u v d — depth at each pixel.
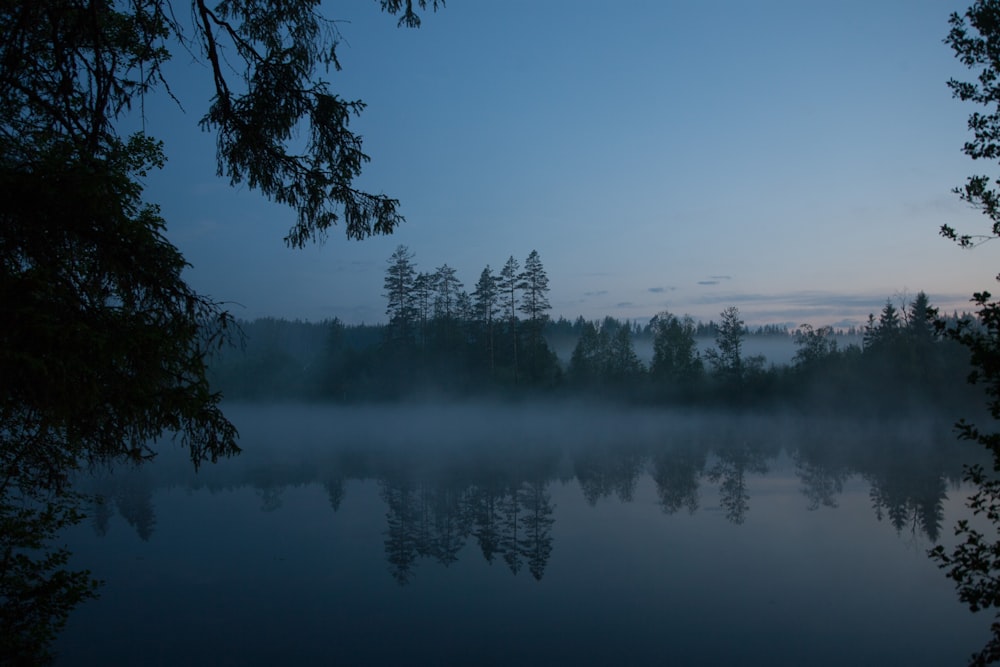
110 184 3.91
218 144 5.75
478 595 13.89
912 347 55.94
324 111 5.63
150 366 3.99
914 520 20.28
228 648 11.11
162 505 23.70
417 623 12.30
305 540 18.52
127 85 5.23
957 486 25.98
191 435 4.42
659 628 12.01
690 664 10.55
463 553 17.16
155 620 12.39
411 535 19.14
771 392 61.53
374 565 16.14
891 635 11.68
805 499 23.92
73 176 3.69
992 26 5.27
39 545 6.56
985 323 4.81
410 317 65.06
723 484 27.39
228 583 14.65
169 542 18.27
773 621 12.38
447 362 65.69
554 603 13.42
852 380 58.41
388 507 23.22
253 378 75.81
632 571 15.46
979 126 5.43
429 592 14.07
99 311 3.90
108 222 3.91
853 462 33.59
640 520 20.84
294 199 5.95
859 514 21.28
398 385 64.94
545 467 32.94
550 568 15.80
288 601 13.52
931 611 12.78
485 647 11.26
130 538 18.67
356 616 12.73
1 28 4.52
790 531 19.17
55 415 3.72
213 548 17.62
